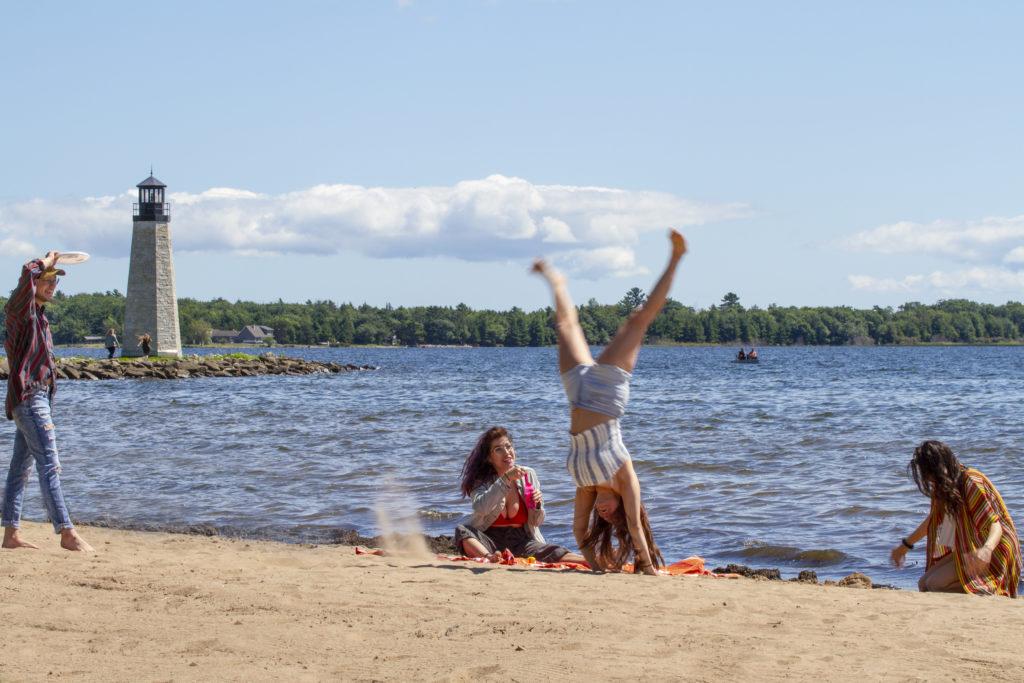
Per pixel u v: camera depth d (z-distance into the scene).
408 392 46.44
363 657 4.43
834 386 50.84
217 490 13.99
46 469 7.49
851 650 4.56
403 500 13.16
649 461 17.19
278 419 28.27
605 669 4.20
